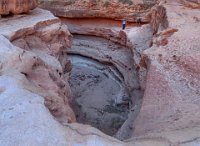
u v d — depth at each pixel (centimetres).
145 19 2612
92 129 614
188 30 1478
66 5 2820
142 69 1455
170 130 734
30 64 987
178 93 986
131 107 1441
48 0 2853
